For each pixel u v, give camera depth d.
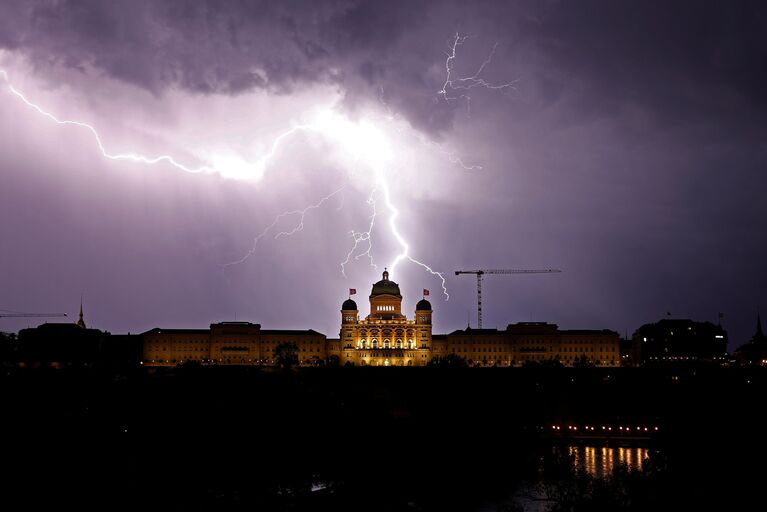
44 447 195.38
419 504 186.88
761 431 194.62
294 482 194.12
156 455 195.25
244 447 199.50
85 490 176.25
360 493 190.62
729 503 155.00
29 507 167.12
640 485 164.75
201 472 188.50
